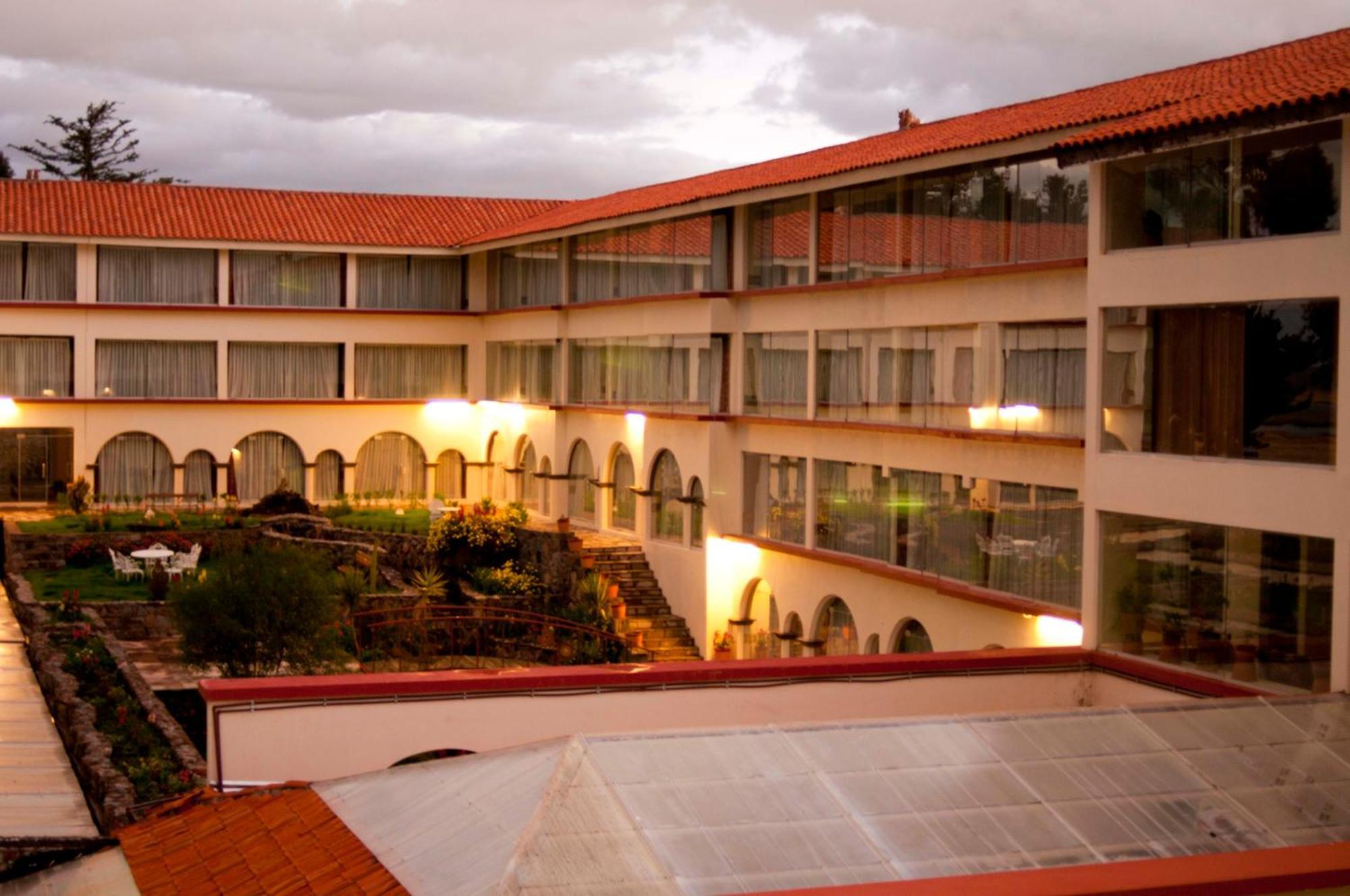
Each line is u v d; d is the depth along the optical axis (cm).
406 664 3509
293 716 1948
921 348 3269
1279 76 2475
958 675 2295
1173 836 1598
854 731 1725
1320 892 1453
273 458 5622
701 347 4128
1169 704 1914
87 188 5694
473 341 5834
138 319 5409
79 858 1633
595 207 5059
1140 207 2375
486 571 4503
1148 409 2361
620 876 1355
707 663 2148
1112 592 2417
